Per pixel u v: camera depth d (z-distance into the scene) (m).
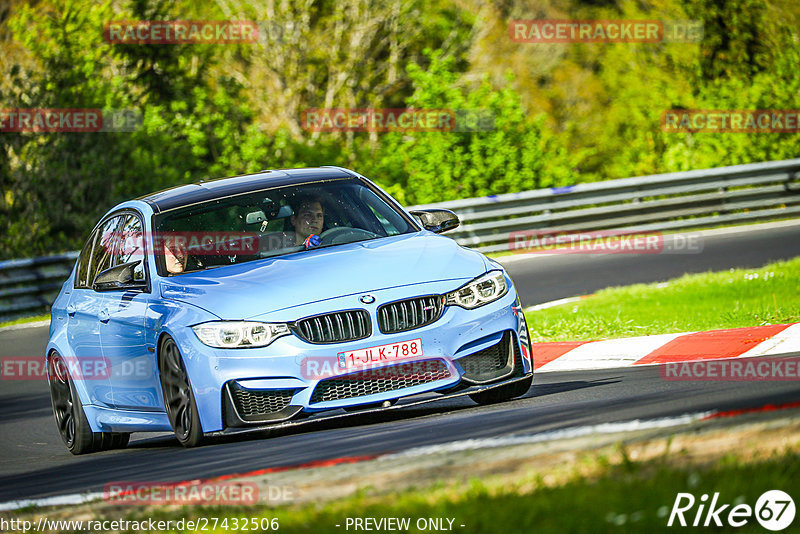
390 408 19.97
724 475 11.54
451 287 20.73
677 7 99.19
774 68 85.31
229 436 21.25
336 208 23.84
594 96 126.31
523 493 12.05
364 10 108.69
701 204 61.44
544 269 49.59
